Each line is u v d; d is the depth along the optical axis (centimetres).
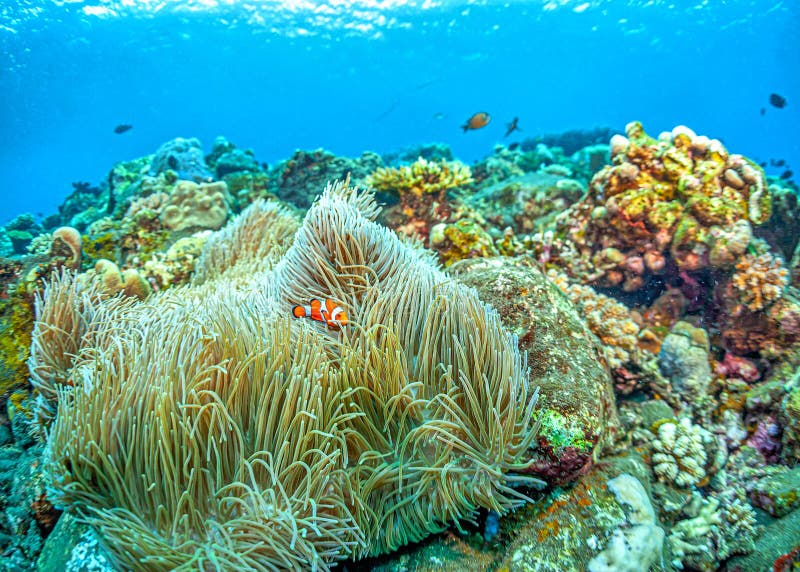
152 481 65
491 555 69
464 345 74
